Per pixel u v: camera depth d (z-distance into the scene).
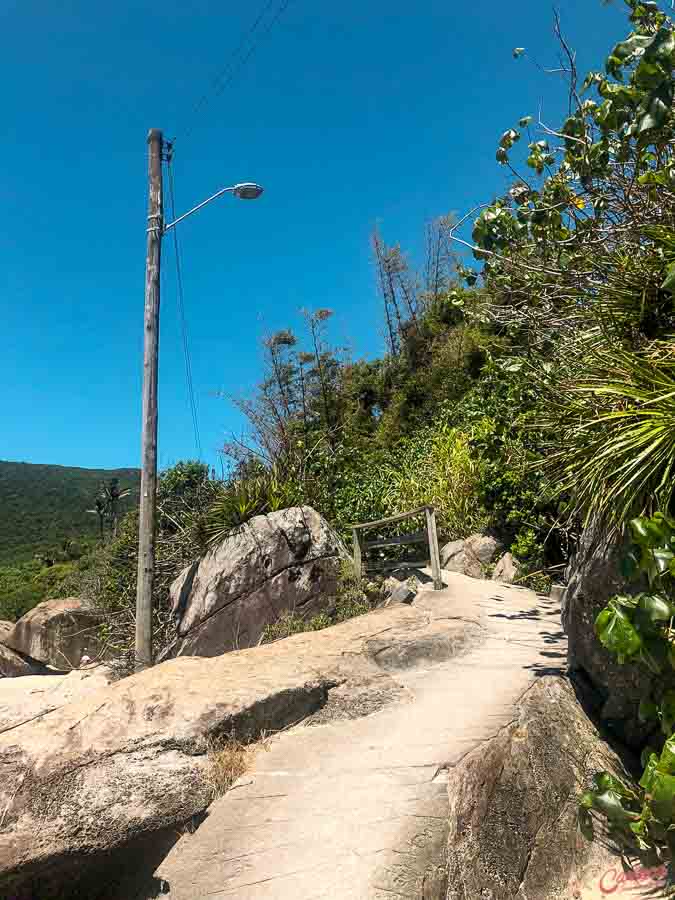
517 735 4.23
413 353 30.84
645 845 2.73
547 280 4.59
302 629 8.41
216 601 9.13
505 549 10.20
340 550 9.88
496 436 7.87
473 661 5.89
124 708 4.56
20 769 3.87
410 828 3.52
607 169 3.86
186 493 13.81
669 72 2.73
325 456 13.26
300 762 4.31
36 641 12.82
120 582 13.51
